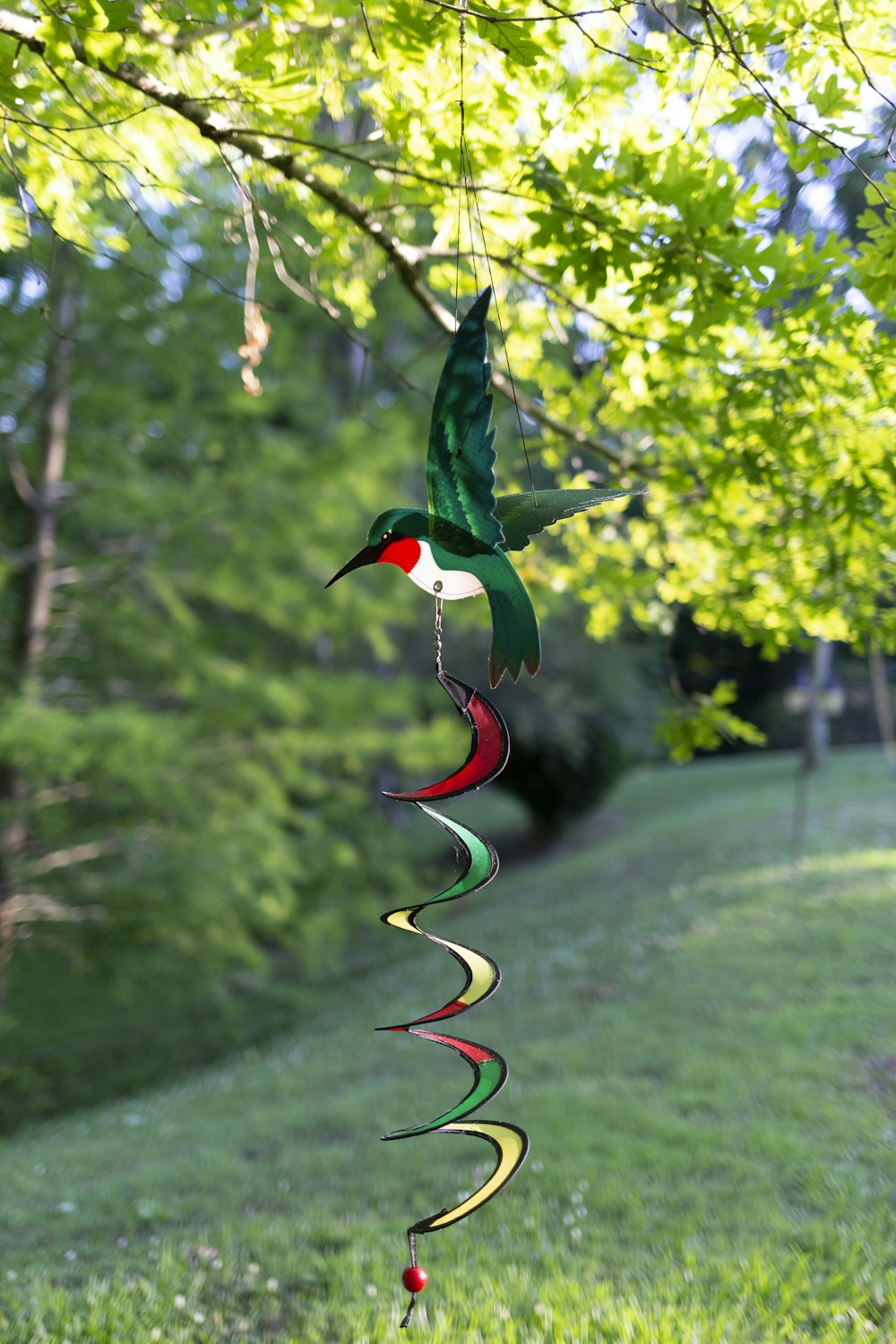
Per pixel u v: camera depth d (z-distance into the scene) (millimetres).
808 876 10844
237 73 2916
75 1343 3531
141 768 8547
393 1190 5039
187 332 8891
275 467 9844
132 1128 7258
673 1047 6762
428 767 11820
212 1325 3654
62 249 6039
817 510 3408
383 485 10508
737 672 21938
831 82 2613
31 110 3197
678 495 3926
